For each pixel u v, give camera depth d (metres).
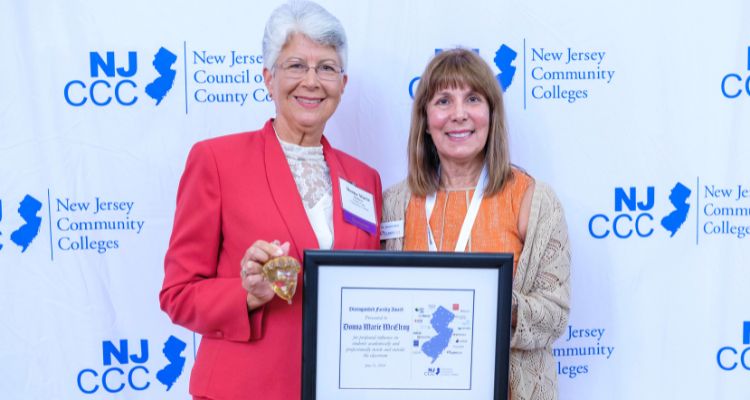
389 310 1.29
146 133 1.89
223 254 1.39
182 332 1.93
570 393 1.99
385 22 1.92
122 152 1.88
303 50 1.40
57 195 1.87
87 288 1.90
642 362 1.99
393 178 1.97
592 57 1.94
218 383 1.34
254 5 1.88
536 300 1.40
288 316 1.35
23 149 1.85
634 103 1.96
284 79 1.41
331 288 1.28
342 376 1.29
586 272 1.99
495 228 1.49
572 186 1.97
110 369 1.92
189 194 1.39
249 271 1.18
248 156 1.41
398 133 1.96
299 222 1.35
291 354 1.35
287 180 1.39
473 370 1.31
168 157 1.90
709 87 1.95
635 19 1.94
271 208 1.35
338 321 1.29
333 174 1.48
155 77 1.88
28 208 1.87
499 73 1.94
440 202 1.56
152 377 1.93
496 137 1.52
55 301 1.89
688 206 1.98
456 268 1.29
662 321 2.00
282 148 1.46
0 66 1.83
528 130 1.96
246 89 1.90
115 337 1.92
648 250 1.99
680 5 1.94
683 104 1.96
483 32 1.93
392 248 1.58
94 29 1.85
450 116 1.48
